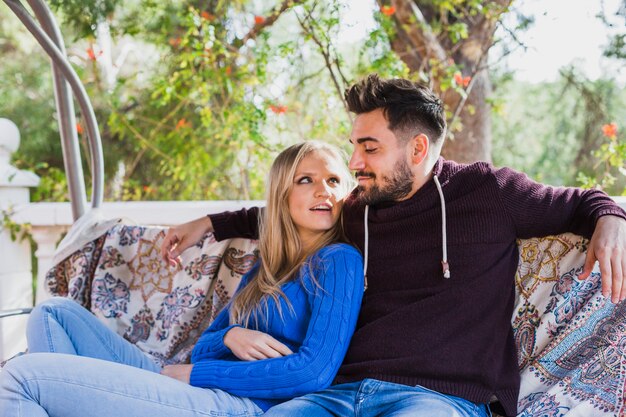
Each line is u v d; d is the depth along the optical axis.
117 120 4.75
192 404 1.69
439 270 1.82
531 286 1.90
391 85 1.89
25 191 3.14
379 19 3.84
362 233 1.96
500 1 3.99
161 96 5.04
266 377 1.74
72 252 2.51
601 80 4.72
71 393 1.62
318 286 1.83
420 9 4.32
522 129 5.48
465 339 1.74
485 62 4.34
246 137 4.24
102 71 5.44
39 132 5.52
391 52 3.79
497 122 5.55
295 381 1.73
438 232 1.84
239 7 4.56
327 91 4.38
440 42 4.29
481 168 1.88
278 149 4.27
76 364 1.65
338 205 2.00
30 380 1.60
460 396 1.70
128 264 2.50
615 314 1.77
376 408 1.71
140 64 5.64
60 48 2.45
